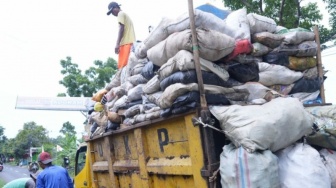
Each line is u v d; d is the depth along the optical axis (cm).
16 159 5944
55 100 1234
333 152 299
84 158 723
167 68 313
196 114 291
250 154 256
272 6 1049
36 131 5803
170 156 338
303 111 283
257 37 370
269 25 391
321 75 412
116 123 446
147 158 373
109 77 2114
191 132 298
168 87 307
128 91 417
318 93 411
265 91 333
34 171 579
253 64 341
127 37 612
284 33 393
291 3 1039
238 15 366
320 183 258
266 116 268
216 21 322
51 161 503
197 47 291
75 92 2100
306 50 392
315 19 1052
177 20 324
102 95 525
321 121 302
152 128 363
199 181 291
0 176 3044
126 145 423
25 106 1207
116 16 634
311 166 262
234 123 270
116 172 450
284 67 379
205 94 294
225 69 322
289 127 271
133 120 393
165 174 342
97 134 504
